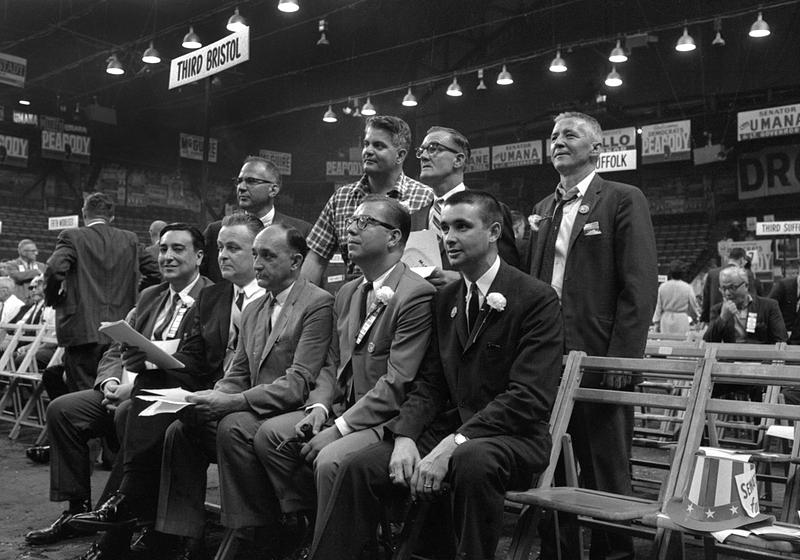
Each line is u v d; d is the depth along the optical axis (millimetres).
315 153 27984
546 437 2838
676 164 23000
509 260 3512
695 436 2701
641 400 2906
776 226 12031
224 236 3770
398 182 3947
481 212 2877
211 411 3188
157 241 7469
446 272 3428
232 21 13445
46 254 23391
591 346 3229
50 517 4328
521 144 22531
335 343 3441
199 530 3367
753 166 21234
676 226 22656
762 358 3277
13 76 19781
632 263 3178
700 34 20828
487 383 2863
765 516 2367
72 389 5824
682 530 2316
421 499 2695
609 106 21859
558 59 16141
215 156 28203
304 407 3322
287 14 22938
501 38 23703
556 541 2857
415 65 24891
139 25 22547
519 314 2830
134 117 26672
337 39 24906
